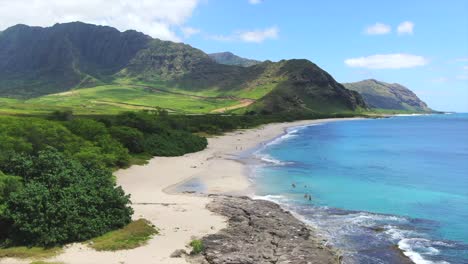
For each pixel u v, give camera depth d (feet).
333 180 210.59
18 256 96.22
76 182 124.77
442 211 150.41
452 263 99.71
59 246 102.89
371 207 155.63
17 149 177.88
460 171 244.63
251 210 142.20
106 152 223.30
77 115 505.66
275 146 371.76
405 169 251.19
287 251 104.37
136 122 320.70
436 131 618.44
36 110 576.20
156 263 94.27
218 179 204.33
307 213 144.87
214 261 95.91
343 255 104.22
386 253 106.22
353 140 451.12
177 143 307.78
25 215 105.40
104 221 115.55
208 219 130.11
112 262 93.86
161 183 190.60
